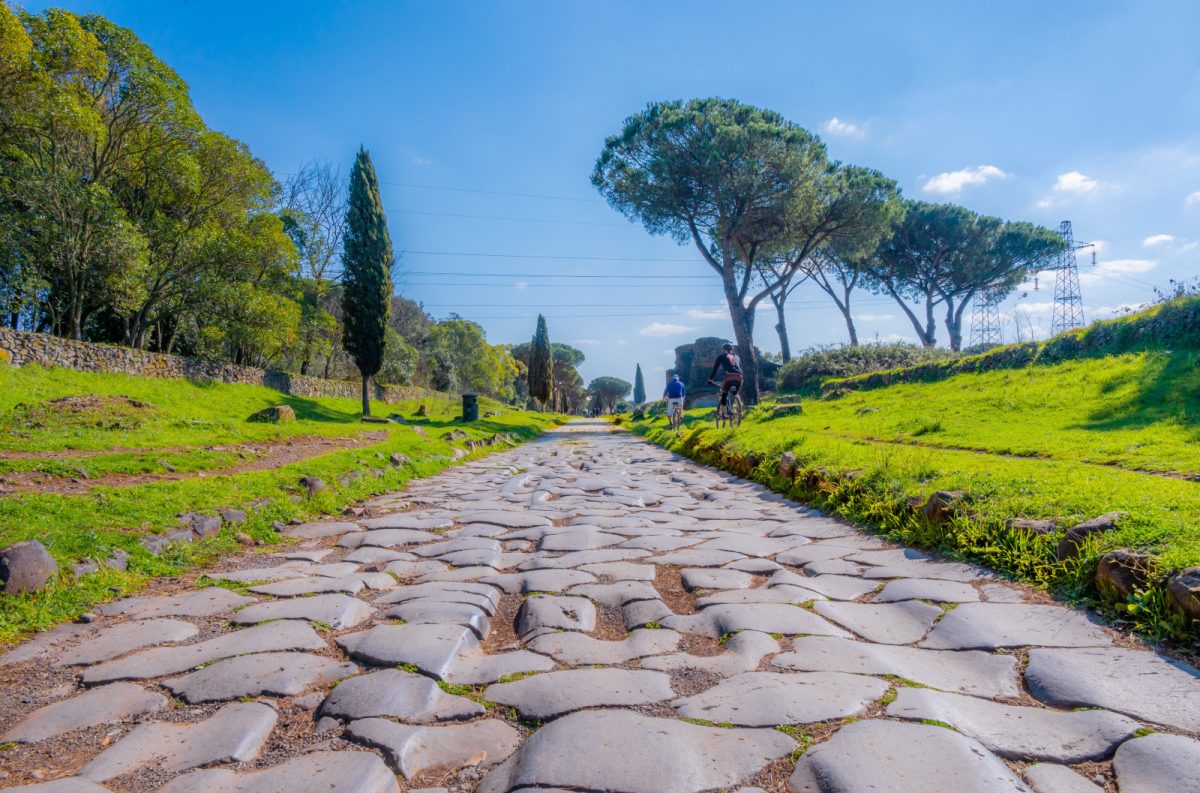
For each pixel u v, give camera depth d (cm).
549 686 221
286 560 431
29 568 313
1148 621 247
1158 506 324
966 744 171
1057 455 660
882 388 1820
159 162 1992
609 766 168
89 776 170
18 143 1658
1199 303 1119
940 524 401
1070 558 303
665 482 817
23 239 1592
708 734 184
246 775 170
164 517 446
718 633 273
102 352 1658
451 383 4631
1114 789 154
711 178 2231
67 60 1652
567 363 8500
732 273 2372
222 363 2116
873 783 154
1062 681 208
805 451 688
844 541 434
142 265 1798
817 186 2286
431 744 186
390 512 613
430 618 294
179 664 249
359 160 2367
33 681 238
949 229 3178
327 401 2575
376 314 2369
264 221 2294
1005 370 1447
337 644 268
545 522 541
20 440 827
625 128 2391
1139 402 911
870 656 238
